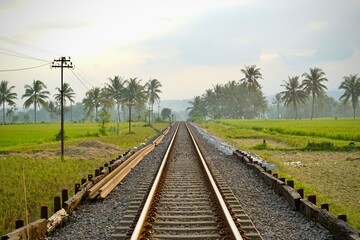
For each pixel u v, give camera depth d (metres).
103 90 105.00
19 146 34.47
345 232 6.05
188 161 17.81
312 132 43.69
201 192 10.31
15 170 16.84
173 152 22.11
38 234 6.70
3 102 116.06
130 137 44.31
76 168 17.42
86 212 8.81
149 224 6.93
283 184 10.18
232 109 152.62
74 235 7.00
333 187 14.12
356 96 116.44
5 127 75.31
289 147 29.91
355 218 9.15
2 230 7.78
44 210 7.26
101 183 11.02
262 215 8.13
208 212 8.09
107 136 48.09
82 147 26.73
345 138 36.16
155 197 9.27
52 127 75.19
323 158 23.28
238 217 7.65
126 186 12.04
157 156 20.75
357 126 58.34
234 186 11.69
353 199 12.08
